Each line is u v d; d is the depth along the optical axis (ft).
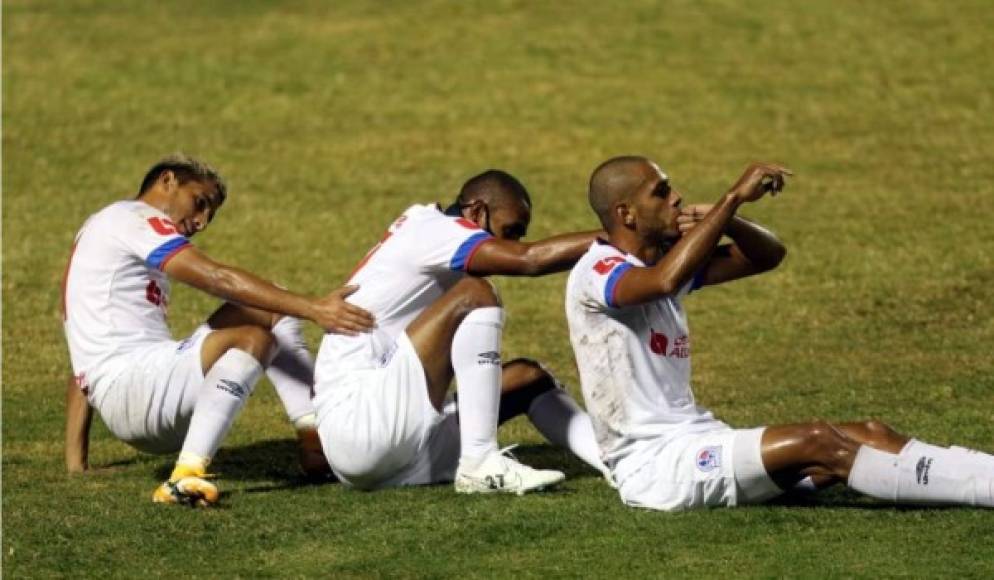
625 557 62.44
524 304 125.29
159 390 77.46
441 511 70.13
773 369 105.70
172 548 66.28
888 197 153.17
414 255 75.56
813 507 68.18
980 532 63.46
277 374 80.59
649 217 70.38
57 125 178.60
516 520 68.08
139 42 211.82
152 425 78.43
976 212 147.23
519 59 203.21
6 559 65.10
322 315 74.84
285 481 79.51
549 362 110.11
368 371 75.00
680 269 65.77
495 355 73.36
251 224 147.43
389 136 176.45
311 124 180.86
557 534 65.98
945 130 175.22
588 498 71.56
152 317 80.89
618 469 69.97
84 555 65.57
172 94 190.90
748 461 66.64
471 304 73.15
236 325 79.97
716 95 188.85
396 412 73.20
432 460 75.56
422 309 76.84
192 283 76.64
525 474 72.59
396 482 75.61
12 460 86.12
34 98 187.83
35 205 152.97
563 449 84.99
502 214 77.10
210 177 81.41
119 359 79.15
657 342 69.56
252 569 63.21
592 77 196.13
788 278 129.70
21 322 121.08
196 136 176.04
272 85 194.59
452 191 157.69
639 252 71.05
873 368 104.22
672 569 60.80
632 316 69.26
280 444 89.51
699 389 100.99
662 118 181.16
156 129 178.19
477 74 197.98
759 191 66.03
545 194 156.15
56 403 100.73
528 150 171.01
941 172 160.97
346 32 215.92
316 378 76.59
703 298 125.08
